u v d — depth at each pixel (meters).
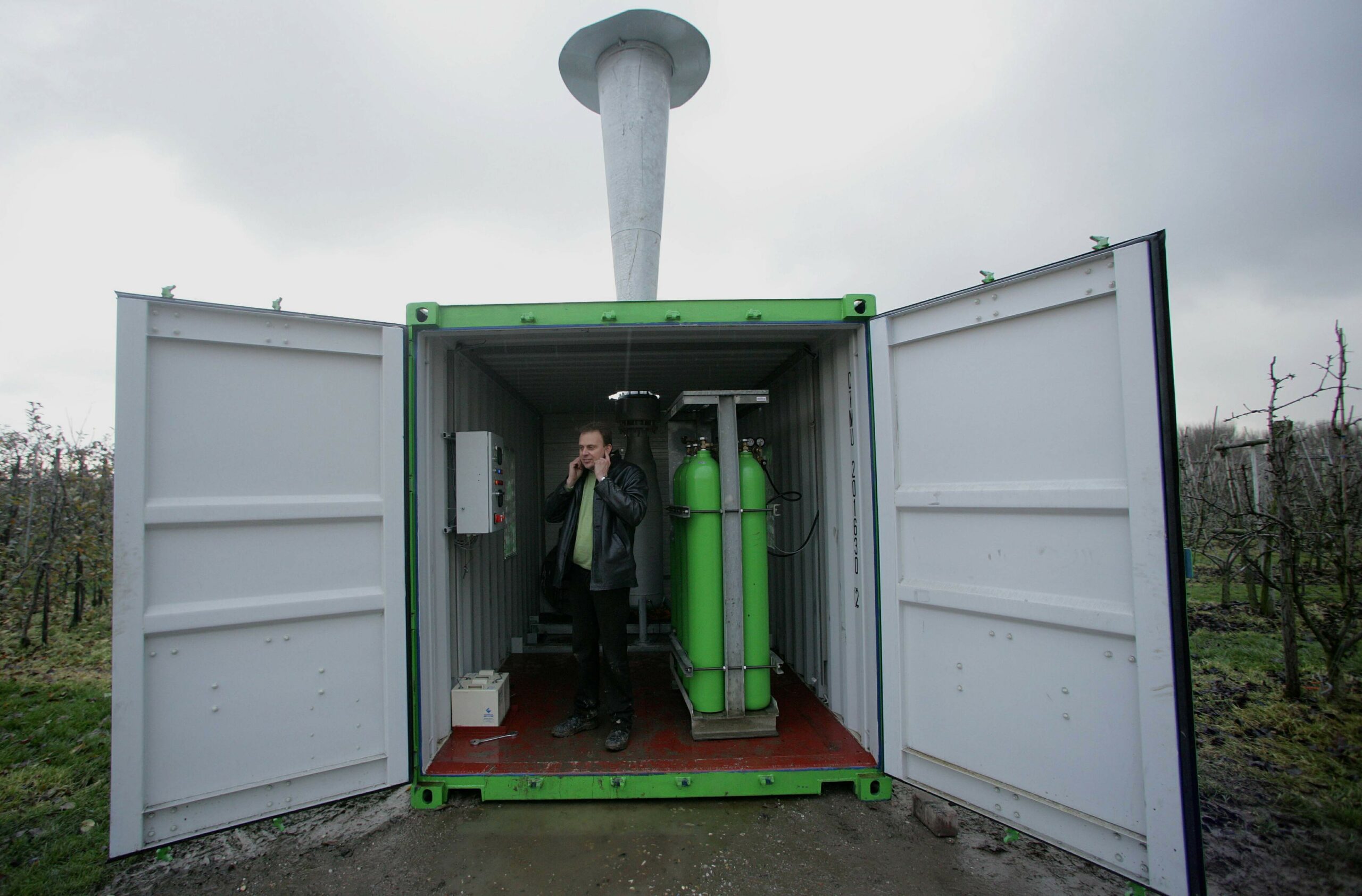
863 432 2.69
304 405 2.34
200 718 2.16
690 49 4.43
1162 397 1.79
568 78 4.68
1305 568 3.67
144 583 2.09
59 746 3.32
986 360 2.21
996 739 2.17
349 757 2.37
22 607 5.39
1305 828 2.41
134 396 2.09
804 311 2.63
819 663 3.37
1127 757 1.86
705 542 2.87
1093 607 1.92
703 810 2.53
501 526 3.58
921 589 2.38
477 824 2.44
